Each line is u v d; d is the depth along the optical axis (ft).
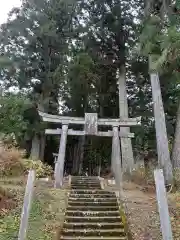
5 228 24.49
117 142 44.65
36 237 23.98
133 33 62.18
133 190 40.01
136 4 61.77
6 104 53.26
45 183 41.34
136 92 75.36
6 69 64.49
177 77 40.78
